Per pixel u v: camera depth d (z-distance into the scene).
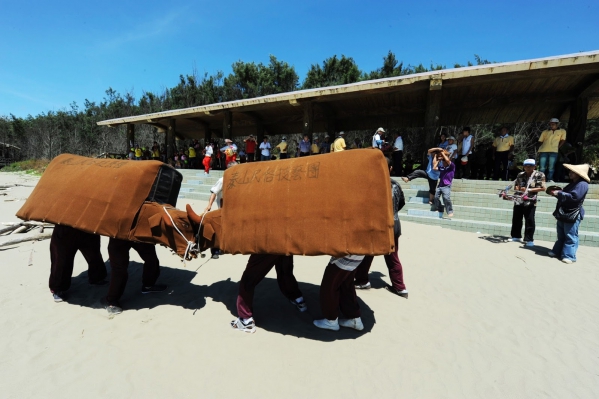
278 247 3.15
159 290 4.65
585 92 10.79
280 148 15.70
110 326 3.68
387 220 2.90
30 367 2.96
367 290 4.74
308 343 3.36
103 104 42.75
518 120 13.42
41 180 4.33
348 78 25.36
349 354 3.18
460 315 4.05
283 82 30.14
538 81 10.66
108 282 5.00
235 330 3.58
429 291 4.73
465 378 2.89
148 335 3.48
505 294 4.70
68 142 40.31
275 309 4.12
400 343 3.41
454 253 6.40
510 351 3.33
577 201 5.88
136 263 5.91
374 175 2.96
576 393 2.75
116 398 2.58
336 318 3.60
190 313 3.98
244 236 3.33
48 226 8.44
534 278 5.29
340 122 17.17
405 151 24.98
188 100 32.69
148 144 34.97
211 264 5.77
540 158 9.88
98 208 3.79
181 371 2.89
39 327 3.64
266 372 2.89
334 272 3.40
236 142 29.92
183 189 14.02
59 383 2.75
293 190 3.19
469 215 8.76
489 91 11.80
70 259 4.33
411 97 13.41
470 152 11.40
